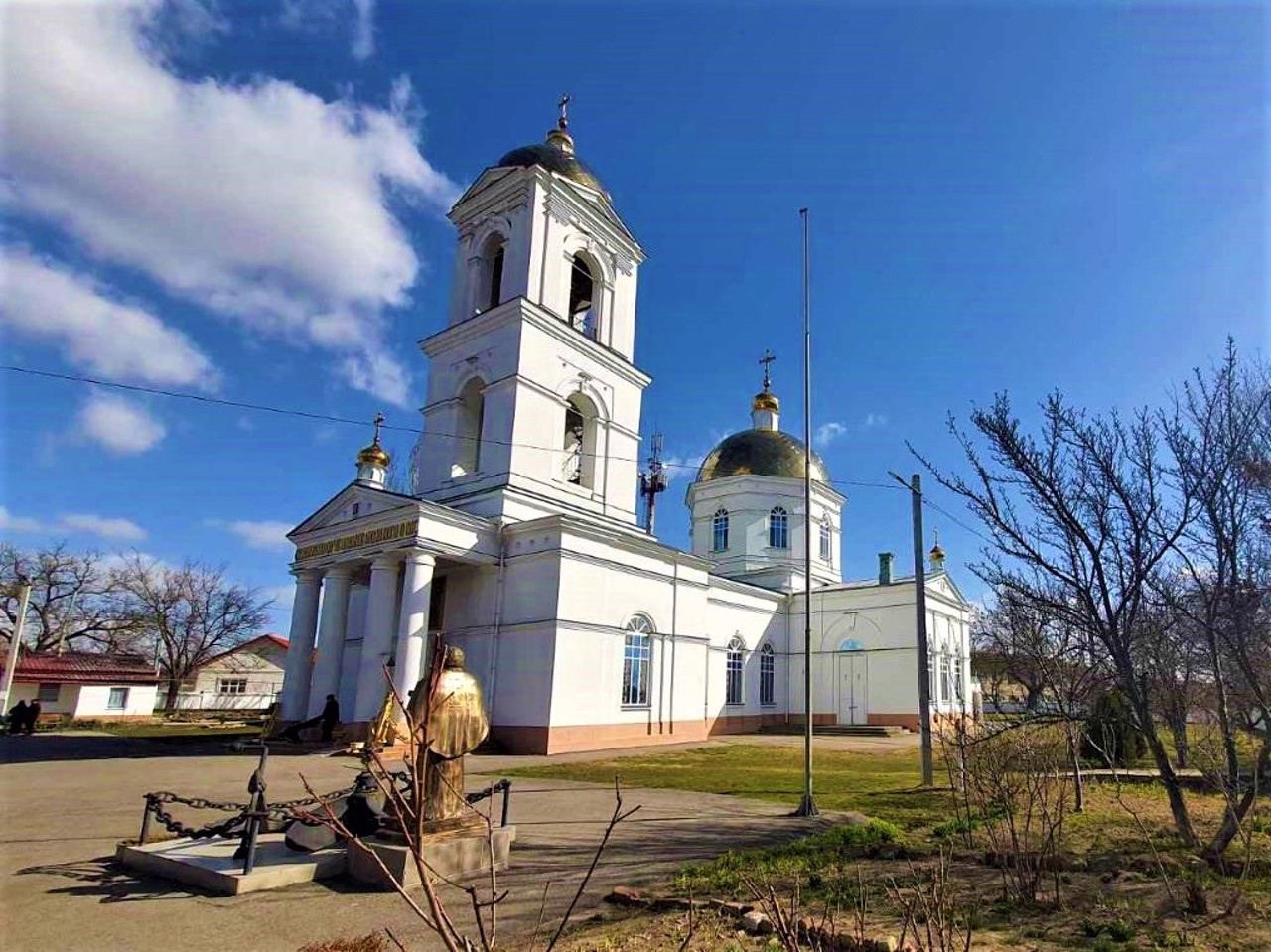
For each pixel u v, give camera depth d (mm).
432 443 29250
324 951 5969
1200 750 11508
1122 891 7992
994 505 10164
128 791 14648
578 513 27812
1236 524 8750
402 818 3615
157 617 57500
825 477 44781
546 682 23109
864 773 19156
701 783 16641
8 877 8391
